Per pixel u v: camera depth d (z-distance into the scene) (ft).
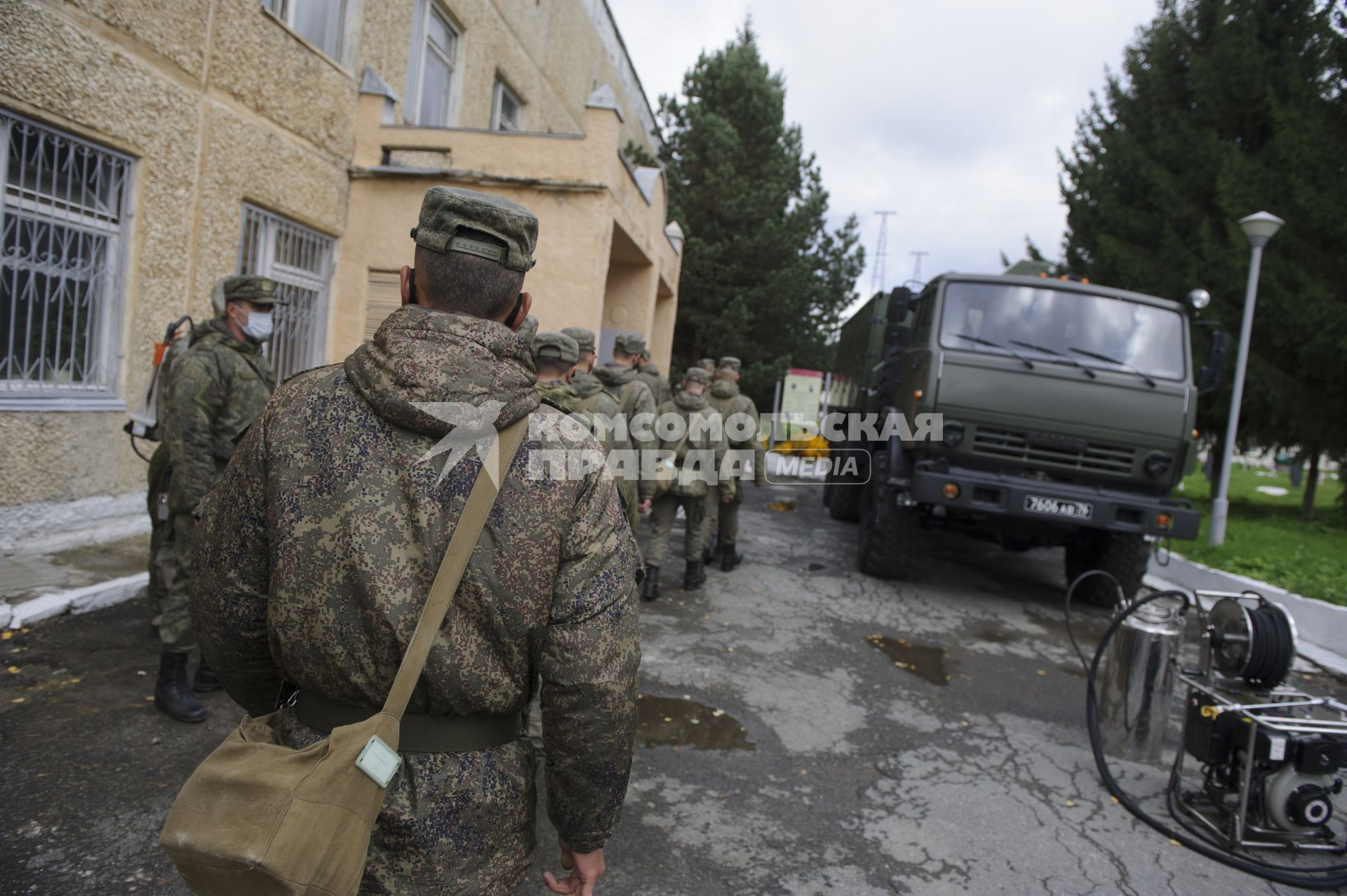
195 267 19.57
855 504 32.27
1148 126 46.50
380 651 3.70
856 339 36.37
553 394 11.75
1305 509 42.22
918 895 8.71
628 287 36.22
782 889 8.61
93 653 12.32
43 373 16.43
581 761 3.96
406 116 30.45
